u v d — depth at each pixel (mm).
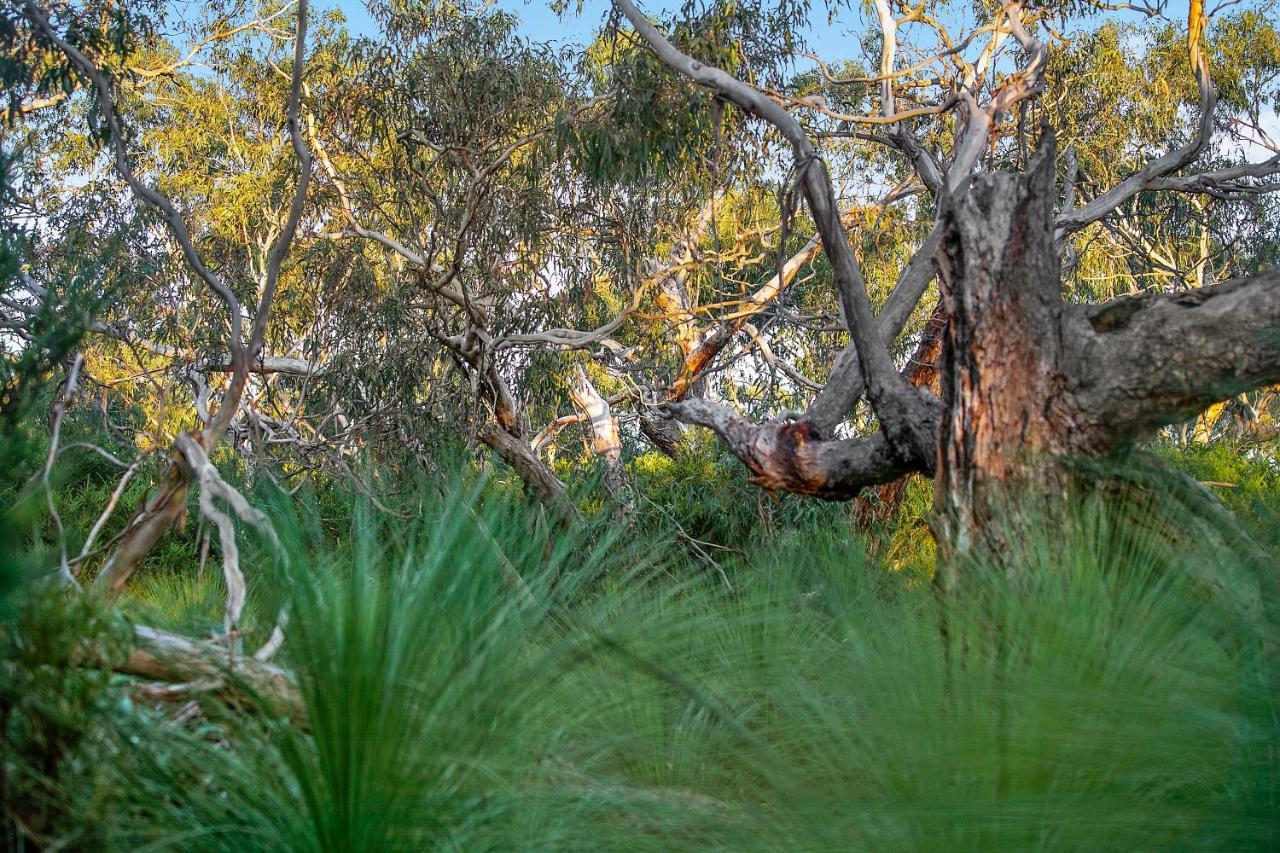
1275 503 5605
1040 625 3250
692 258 10422
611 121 8320
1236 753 2717
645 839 3004
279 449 9422
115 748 2795
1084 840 2551
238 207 13820
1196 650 3141
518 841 2875
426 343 9680
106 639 2758
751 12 8562
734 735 3699
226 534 3840
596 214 9938
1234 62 14727
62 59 8297
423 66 9703
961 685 3094
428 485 5773
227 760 2887
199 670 3184
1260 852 2514
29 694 2545
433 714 2895
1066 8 10055
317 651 2795
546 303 9812
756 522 9352
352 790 2713
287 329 12086
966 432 4473
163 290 11211
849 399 6520
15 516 2482
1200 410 4293
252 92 15258
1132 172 14742
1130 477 4281
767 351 11500
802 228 12211
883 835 2641
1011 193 4418
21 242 7055
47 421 8297
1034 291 4387
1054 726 2809
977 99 10078
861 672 3354
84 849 2592
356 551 3170
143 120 15055
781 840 2807
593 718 3656
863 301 5422
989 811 2570
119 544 4602
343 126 10922
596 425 13273
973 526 4367
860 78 9266
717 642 4238
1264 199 15102
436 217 9648
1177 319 4203
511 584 3484
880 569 5434
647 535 8008
